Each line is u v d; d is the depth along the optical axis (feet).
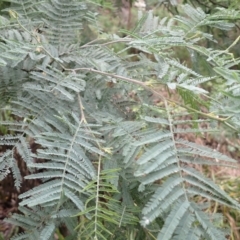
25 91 2.96
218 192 2.13
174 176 2.16
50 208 2.51
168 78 2.71
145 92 3.10
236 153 6.38
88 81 3.01
